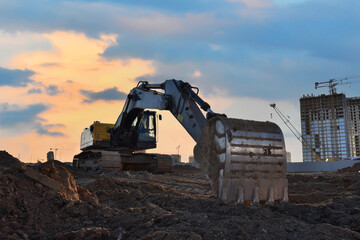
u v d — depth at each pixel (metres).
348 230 5.13
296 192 11.46
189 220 5.57
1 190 5.44
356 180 13.95
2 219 5.00
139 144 20.70
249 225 5.30
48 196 5.93
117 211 6.29
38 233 4.99
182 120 11.12
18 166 6.24
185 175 20.55
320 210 6.52
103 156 18.27
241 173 6.83
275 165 7.27
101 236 4.85
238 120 7.15
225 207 6.34
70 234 4.75
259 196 6.97
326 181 16.25
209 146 7.23
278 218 5.95
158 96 14.66
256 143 7.07
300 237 4.90
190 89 11.20
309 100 190.25
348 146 179.75
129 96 16.52
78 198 6.61
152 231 4.91
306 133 188.00
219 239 4.70
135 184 10.14
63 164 21.27
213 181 6.97
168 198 7.65
